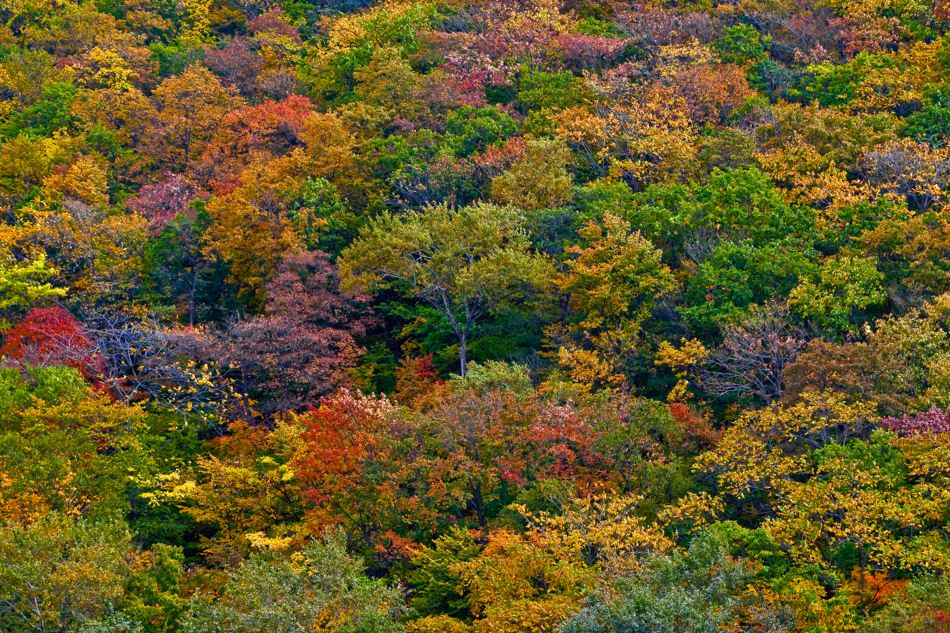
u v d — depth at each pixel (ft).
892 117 243.60
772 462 148.66
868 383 155.63
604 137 242.58
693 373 183.21
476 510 159.63
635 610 107.34
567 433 156.35
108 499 148.36
